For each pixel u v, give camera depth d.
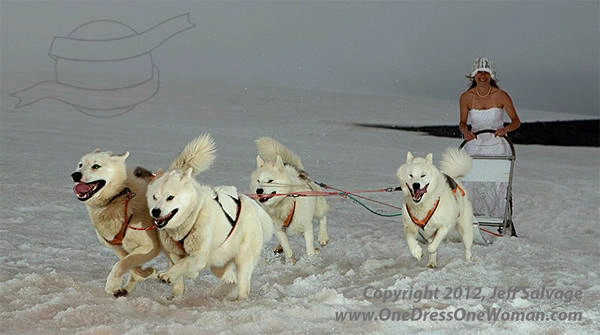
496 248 7.86
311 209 7.28
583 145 31.09
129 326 4.12
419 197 6.38
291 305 4.84
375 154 23.31
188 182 4.73
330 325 4.37
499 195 8.73
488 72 8.59
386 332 4.26
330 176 15.96
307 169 17.17
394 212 11.34
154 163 16.62
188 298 5.23
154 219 4.69
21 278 5.44
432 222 6.61
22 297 4.88
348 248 8.06
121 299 4.79
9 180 12.09
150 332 4.05
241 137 27.34
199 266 4.84
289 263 7.07
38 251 6.86
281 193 6.86
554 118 53.66
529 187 15.09
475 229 7.73
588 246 8.84
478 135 8.74
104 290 5.20
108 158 4.98
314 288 5.82
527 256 7.50
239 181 13.80
